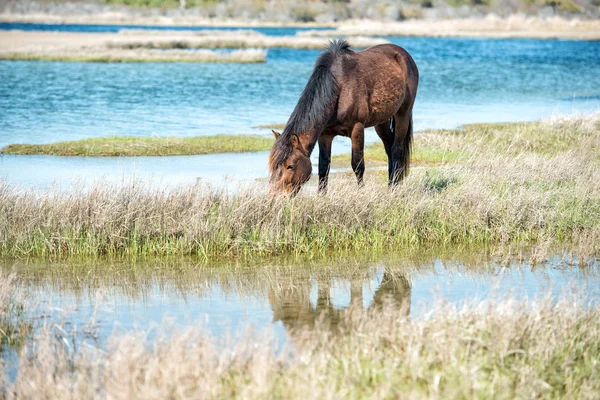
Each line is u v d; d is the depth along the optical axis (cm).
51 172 2062
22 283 1171
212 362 784
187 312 1046
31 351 885
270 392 721
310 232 1416
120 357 773
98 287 1179
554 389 755
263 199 1431
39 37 8775
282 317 1021
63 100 4016
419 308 1039
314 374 746
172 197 1453
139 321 1002
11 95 4150
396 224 1471
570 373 779
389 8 16288
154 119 3372
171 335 892
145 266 1308
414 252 1402
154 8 16462
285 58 7138
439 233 1477
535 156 1955
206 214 1430
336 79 1425
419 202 1491
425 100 4319
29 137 2792
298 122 1350
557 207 1547
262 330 943
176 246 1382
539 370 775
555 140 2492
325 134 1491
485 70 6369
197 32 10094
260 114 3612
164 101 4081
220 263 1327
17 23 13512
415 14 16762
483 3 17950
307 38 9125
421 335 842
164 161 2316
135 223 1395
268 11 16288
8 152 2408
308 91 1373
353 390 729
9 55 6303
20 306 1063
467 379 732
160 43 7769
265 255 1377
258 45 8319
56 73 5378
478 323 876
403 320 905
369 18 16250
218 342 890
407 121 1662
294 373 762
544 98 4478
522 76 5909
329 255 1381
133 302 1098
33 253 1373
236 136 2756
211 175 2038
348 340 900
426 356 812
